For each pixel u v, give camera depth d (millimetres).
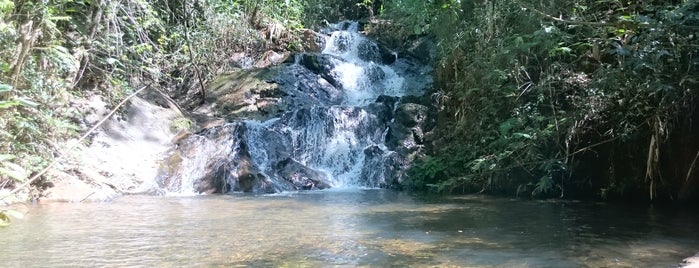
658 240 5137
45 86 8039
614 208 7375
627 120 7961
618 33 7137
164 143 10266
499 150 9297
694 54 6688
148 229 5684
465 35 10820
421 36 16734
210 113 12742
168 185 9312
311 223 6129
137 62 10945
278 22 16562
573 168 8773
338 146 11852
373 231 5617
